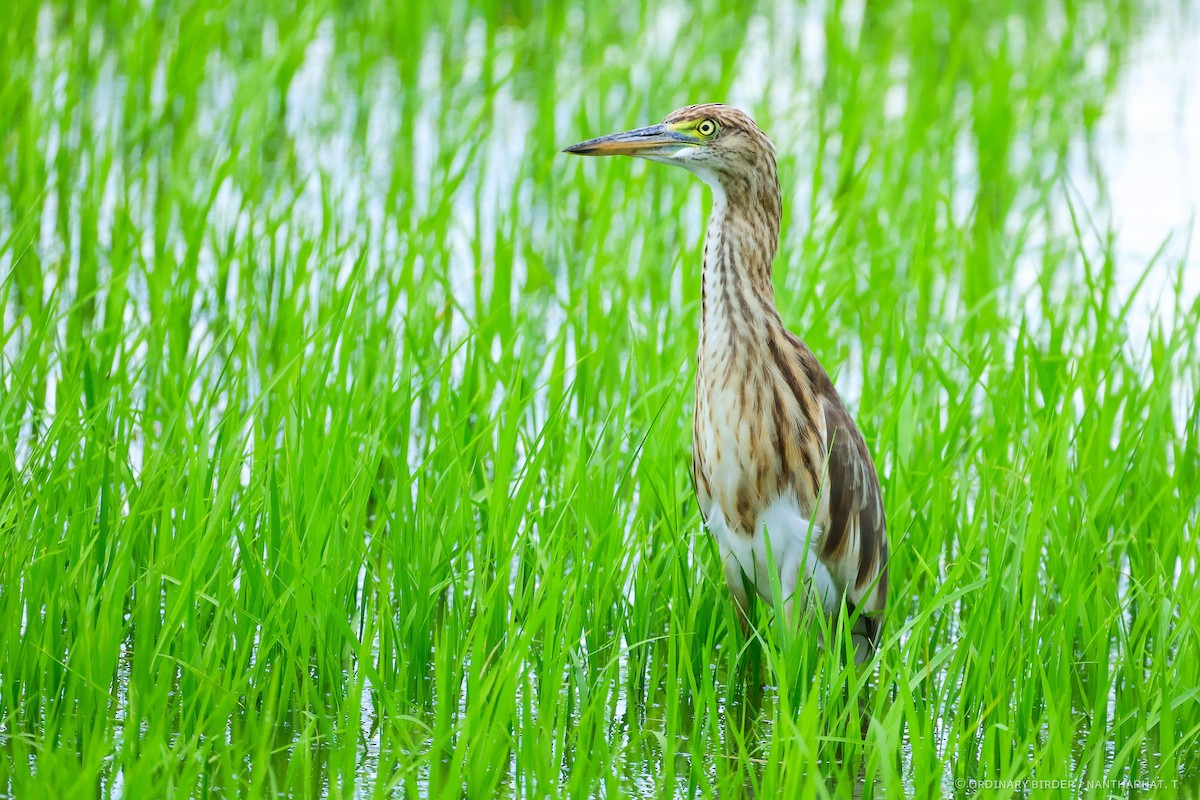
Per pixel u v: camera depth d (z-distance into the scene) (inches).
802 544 388.2
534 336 553.0
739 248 397.7
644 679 403.2
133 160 760.3
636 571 408.2
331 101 814.5
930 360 518.6
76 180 701.3
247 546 382.0
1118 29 1123.9
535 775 325.7
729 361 390.6
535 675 402.9
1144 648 416.5
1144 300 667.4
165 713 332.5
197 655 357.1
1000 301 617.6
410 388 458.9
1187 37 1134.4
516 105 880.9
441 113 784.3
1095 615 404.8
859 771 360.5
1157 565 402.6
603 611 403.5
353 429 438.6
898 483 444.8
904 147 761.6
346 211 710.5
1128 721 373.1
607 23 938.1
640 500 435.8
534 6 1058.7
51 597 365.1
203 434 394.0
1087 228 757.9
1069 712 354.3
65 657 363.9
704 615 408.5
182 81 781.3
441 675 346.3
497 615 392.2
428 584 385.4
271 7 920.9
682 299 597.9
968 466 446.9
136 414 491.5
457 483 429.1
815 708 324.2
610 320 551.8
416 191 735.7
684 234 676.1
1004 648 366.3
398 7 945.5
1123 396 490.0
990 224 745.0
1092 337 596.4
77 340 512.4
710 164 399.9
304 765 331.9
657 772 362.0
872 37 1058.7
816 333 517.7
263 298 586.9
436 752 317.4
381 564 442.3
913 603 444.5
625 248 606.9
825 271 582.6
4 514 380.5
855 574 398.0
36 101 767.7
